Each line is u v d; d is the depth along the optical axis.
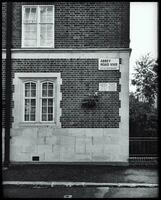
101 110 13.41
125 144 13.30
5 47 13.64
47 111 13.66
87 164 13.37
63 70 13.54
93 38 13.59
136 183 10.12
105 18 13.62
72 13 13.69
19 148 13.54
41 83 13.70
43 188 9.81
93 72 13.48
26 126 13.55
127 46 13.50
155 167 12.98
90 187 9.95
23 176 11.17
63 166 13.13
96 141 13.37
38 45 13.77
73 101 13.49
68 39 13.64
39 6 13.79
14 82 13.63
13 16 13.79
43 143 13.50
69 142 13.41
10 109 13.58
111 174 11.55
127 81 13.38
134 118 19.83
